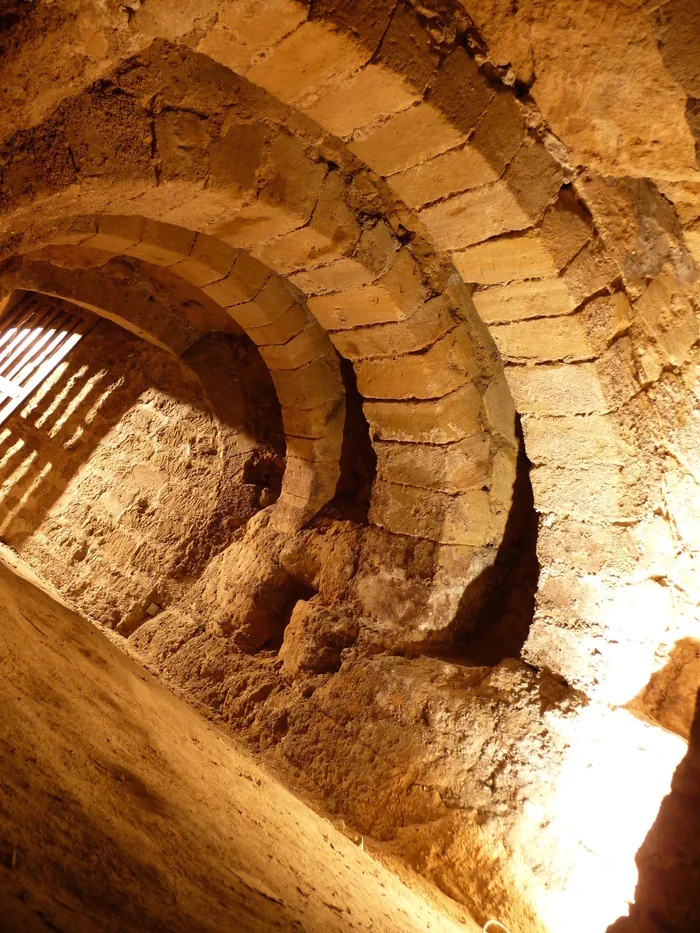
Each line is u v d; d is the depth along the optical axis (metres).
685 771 2.49
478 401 3.49
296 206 2.71
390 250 3.08
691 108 1.81
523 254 2.55
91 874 0.85
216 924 0.91
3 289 4.70
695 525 2.55
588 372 2.70
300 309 4.05
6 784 0.92
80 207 2.38
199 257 3.56
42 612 2.54
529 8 1.84
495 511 3.61
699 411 2.46
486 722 3.06
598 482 2.85
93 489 6.31
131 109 2.17
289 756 3.56
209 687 4.23
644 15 1.65
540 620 3.11
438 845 2.88
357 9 1.86
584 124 2.11
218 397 5.62
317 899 1.36
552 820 2.75
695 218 2.25
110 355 6.73
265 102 2.44
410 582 3.66
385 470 3.89
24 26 1.62
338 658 3.85
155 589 5.39
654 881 2.40
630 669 2.79
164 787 1.42
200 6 1.74
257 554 4.66
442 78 2.09
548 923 2.56
